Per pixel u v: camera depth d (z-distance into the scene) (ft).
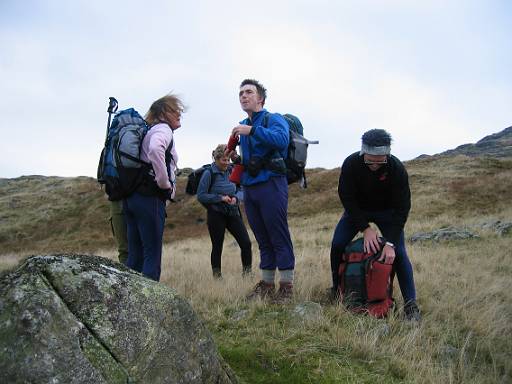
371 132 13.92
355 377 10.62
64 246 104.32
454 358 12.35
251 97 15.69
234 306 15.34
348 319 13.92
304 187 16.58
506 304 17.03
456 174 111.34
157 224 14.19
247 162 15.65
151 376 7.07
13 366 5.95
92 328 6.70
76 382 6.17
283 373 10.58
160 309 7.62
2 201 151.84
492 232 39.37
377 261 14.76
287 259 15.75
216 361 8.43
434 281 19.86
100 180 14.97
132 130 13.96
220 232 21.42
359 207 15.51
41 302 6.33
